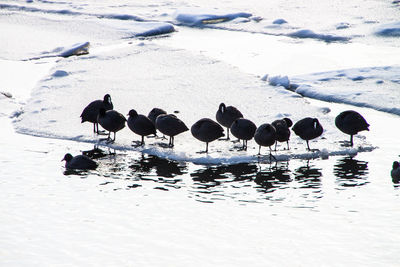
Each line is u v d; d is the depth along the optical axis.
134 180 15.21
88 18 42.62
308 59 30.86
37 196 13.97
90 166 16.08
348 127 17.64
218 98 22.91
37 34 37.00
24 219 12.65
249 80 25.80
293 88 25.64
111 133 19.27
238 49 33.56
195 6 47.16
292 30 38.06
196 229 12.20
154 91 23.92
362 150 17.66
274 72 28.28
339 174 15.62
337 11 43.16
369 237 11.78
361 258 10.93
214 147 17.89
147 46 32.84
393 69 27.69
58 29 38.53
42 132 19.23
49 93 23.62
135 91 23.89
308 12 43.41
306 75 27.33
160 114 18.66
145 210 13.20
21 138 18.72
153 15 43.56
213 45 34.69
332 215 12.89
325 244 11.50
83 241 11.62
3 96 22.98
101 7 47.00
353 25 38.56
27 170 15.81
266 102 22.36
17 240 11.66
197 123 17.06
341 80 26.30
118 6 47.66
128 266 10.63
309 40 35.69
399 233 11.94
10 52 32.16
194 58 30.23
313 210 13.17
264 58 31.28
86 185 14.78
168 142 18.41
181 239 11.73
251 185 14.88
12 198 13.81
